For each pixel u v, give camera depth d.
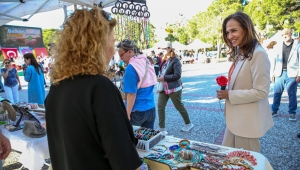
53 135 0.77
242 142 1.45
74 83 0.70
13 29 19.97
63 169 0.76
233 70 1.55
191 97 5.64
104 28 0.74
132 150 0.69
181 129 3.33
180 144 1.29
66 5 3.36
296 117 3.55
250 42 1.37
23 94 7.73
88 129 0.68
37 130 1.75
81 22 0.71
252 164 1.05
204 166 1.03
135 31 3.03
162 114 3.21
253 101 1.36
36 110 2.39
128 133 0.71
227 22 1.45
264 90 1.30
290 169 2.08
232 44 1.51
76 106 0.67
